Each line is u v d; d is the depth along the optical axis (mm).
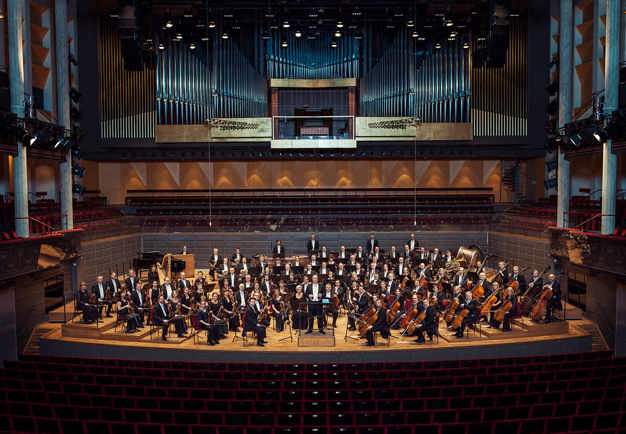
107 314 17844
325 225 26938
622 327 16312
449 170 30875
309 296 15781
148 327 16875
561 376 11367
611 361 12773
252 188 30891
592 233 17031
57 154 19391
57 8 20594
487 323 17094
